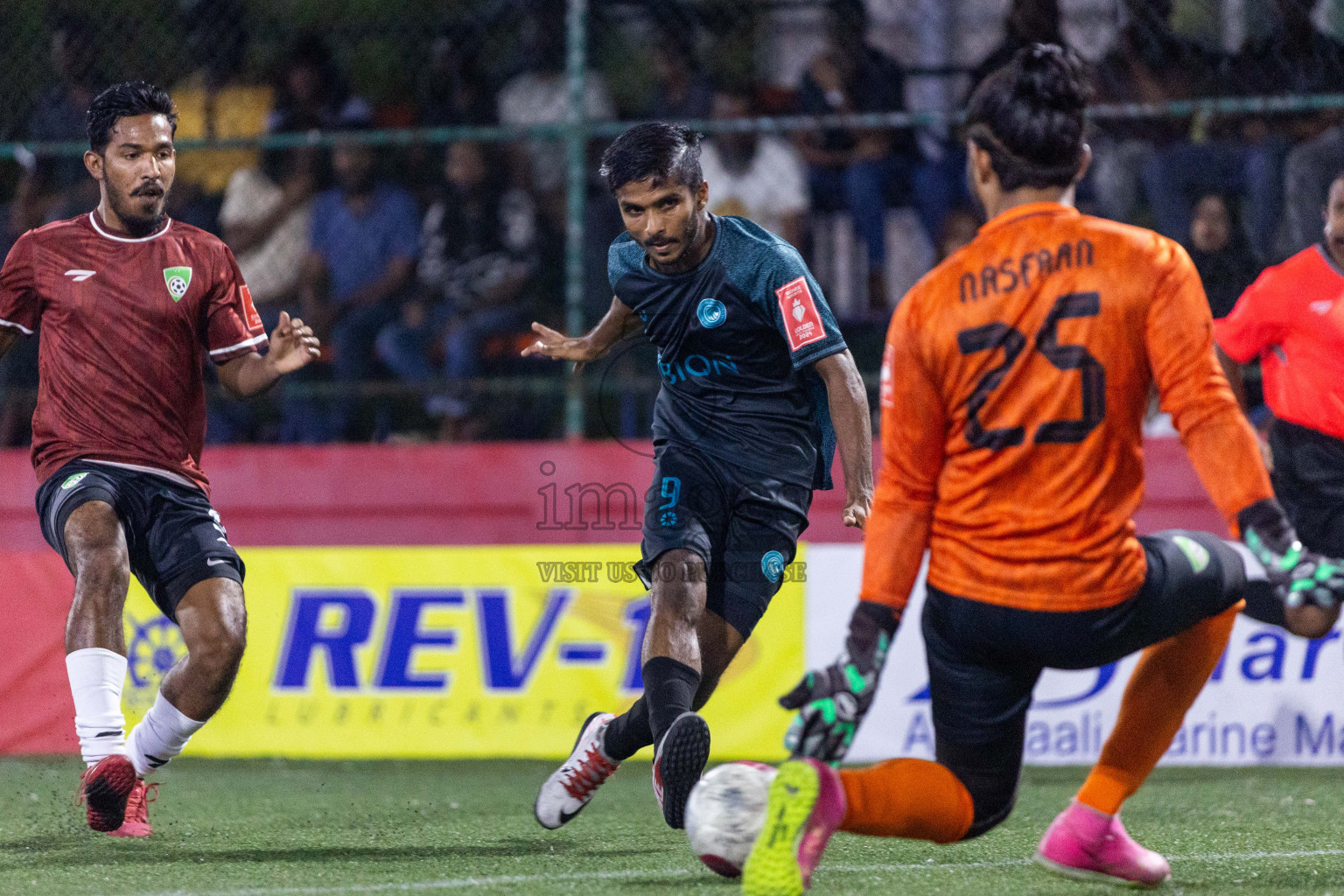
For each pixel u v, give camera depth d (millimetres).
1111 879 8648
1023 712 7715
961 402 7250
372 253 22891
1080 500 7148
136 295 11211
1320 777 15672
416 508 19516
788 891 6883
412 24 25812
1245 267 19469
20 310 11406
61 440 11211
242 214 23688
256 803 14188
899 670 16781
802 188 22750
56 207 22203
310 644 17766
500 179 23766
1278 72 19875
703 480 10578
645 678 9828
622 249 10930
